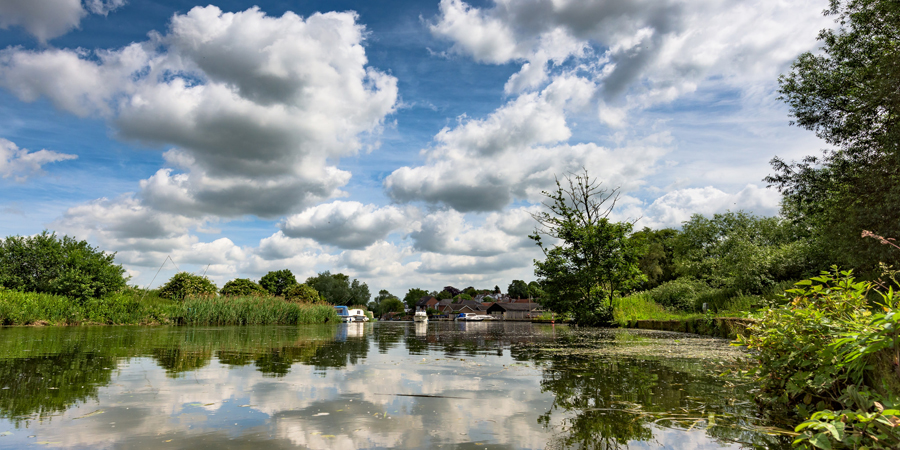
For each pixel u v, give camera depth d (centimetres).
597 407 303
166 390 352
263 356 620
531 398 333
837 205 1237
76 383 380
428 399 328
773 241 2591
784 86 1708
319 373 456
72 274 1794
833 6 1535
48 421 255
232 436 228
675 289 2280
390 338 1135
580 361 571
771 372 309
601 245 1906
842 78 1535
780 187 1744
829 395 257
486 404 312
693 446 218
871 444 180
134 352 643
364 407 299
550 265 1962
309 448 210
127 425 247
